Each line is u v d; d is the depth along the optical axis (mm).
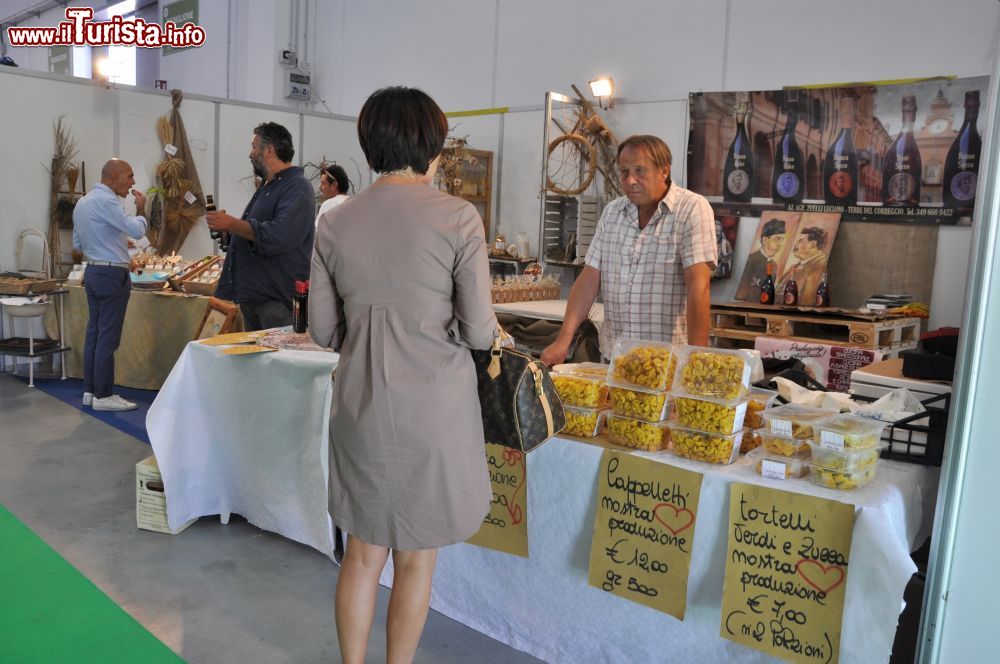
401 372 1875
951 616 1816
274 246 4109
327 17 8656
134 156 6637
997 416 1721
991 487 1740
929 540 2352
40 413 5246
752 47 5258
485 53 7031
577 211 5992
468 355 1967
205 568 3088
